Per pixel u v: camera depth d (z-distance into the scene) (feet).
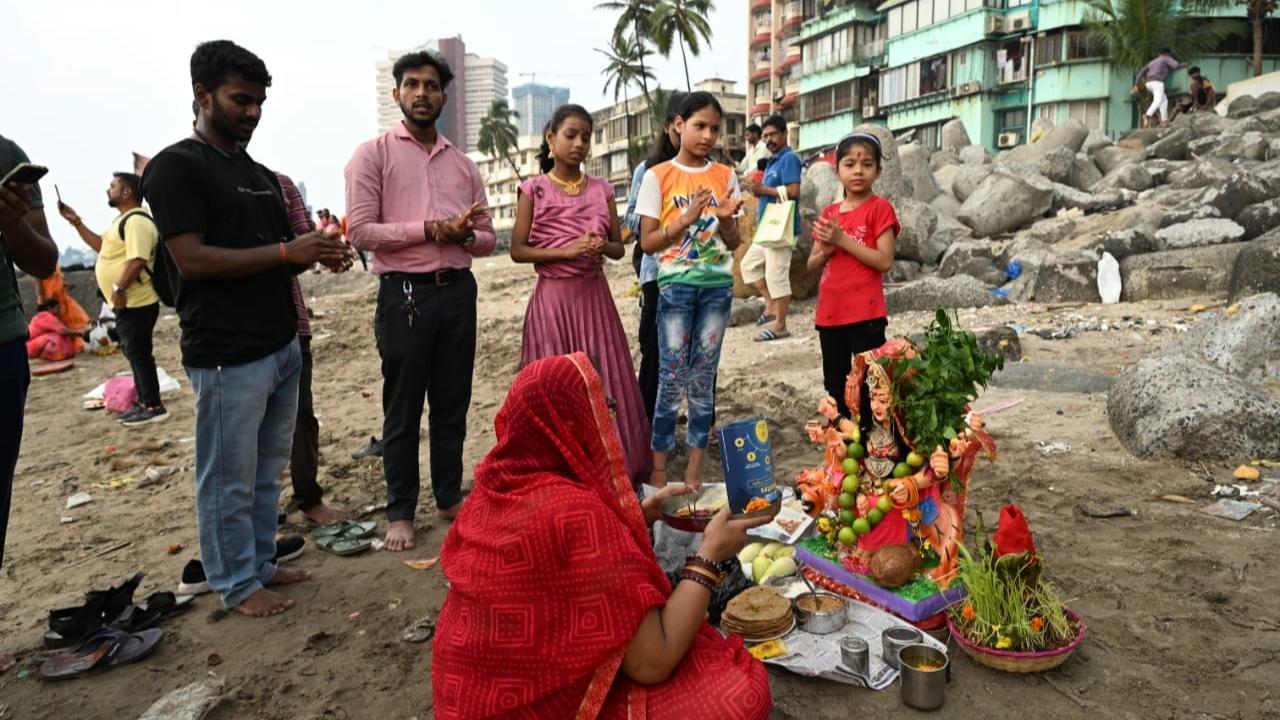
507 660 6.73
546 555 6.61
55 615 12.16
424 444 21.61
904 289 34.50
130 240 24.41
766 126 30.99
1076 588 11.66
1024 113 120.88
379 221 14.44
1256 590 11.28
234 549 12.37
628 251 61.31
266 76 11.75
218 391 11.74
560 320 15.83
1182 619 10.71
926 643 9.95
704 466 18.30
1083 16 107.96
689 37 139.54
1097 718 8.99
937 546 11.15
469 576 6.90
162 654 11.53
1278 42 111.14
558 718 6.86
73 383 34.42
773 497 7.91
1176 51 102.94
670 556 11.99
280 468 13.42
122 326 25.52
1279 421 15.81
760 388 24.04
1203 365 17.52
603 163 234.99
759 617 10.50
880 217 15.93
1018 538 10.04
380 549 14.83
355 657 11.22
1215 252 30.66
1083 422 18.90
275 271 12.23
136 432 25.53
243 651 11.51
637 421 16.42
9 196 9.66
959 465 10.99
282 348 12.51
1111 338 26.45
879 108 141.28
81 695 10.63
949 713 9.22
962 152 67.67
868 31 146.41
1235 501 13.97
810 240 37.42
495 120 237.66
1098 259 32.99
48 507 18.86
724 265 15.75
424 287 14.44
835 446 11.62
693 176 15.67
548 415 7.04
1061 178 55.52
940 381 10.61
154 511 17.99
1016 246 37.91
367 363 34.86
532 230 15.85
